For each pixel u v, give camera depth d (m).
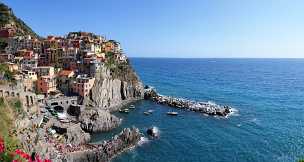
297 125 128.50
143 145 100.25
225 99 192.50
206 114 147.38
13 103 84.75
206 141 106.06
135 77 193.25
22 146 68.12
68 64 166.38
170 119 137.38
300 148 98.56
